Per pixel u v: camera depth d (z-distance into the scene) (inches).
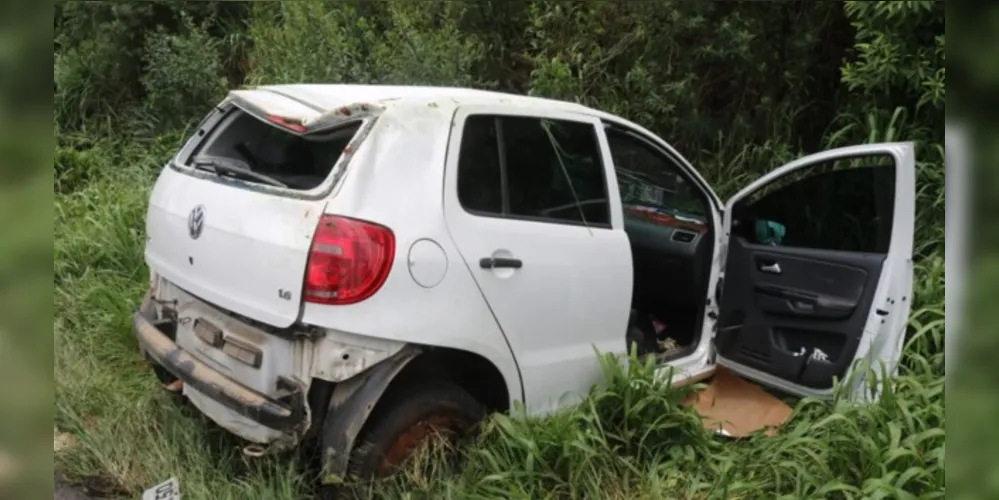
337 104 126.4
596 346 140.9
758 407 160.6
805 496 122.0
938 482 117.8
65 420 141.7
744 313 167.9
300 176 127.0
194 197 132.2
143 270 208.4
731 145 259.0
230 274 120.6
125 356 172.4
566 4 272.7
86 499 127.0
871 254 151.4
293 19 300.0
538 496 123.8
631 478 132.1
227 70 333.1
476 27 280.2
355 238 111.6
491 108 131.0
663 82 256.7
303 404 114.1
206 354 127.1
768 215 172.2
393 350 115.2
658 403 137.7
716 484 126.9
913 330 171.0
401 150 119.1
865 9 211.3
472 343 121.4
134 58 320.5
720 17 246.8
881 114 223.9
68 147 286.5
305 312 111.7
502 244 126.1
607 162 145.9
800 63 249.0
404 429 119.9
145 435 139.4
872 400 140.6
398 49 262.1
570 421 128.4
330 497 122.7
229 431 127.8
